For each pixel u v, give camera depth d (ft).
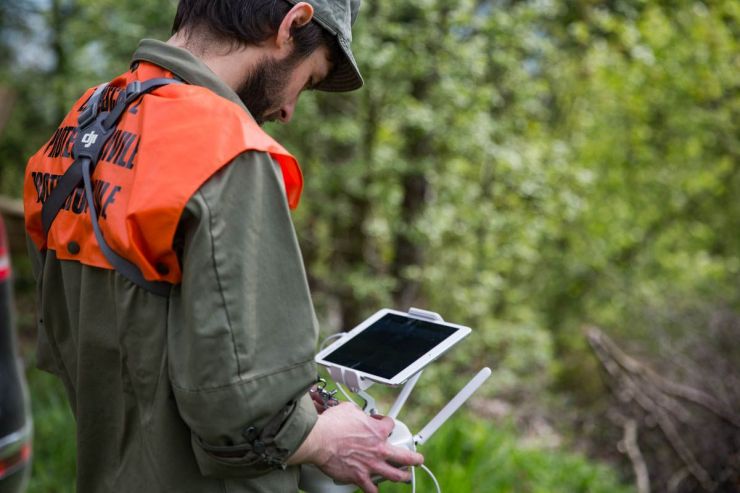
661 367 22.13
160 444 4.51
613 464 21.18
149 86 4.54
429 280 26.27
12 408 7.06
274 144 4.37
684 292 27.68
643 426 20.25
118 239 4.22
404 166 23.58
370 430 4.77
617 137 35.63
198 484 4.58
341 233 27.35
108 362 4.68
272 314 4.24
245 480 4.67
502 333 27.20
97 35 23.58
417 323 5.46
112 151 4.52
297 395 4.29
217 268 4.07
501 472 15.76
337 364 5.28
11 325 7.30
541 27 28.09
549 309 36.73
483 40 23.52
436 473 13.89
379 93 23.25
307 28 4.77
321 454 4.57
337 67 5.14
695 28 32.81
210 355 4.06
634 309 27.76
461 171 26.58
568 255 35.22
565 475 17.28
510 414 24.29
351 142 24.45
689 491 18.74
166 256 4.23
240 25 4.64
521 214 27.35
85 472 4.97
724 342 20.56
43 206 4.88
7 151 28.99
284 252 4.30
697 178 36.42
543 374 29.04
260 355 4.17
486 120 23.94
